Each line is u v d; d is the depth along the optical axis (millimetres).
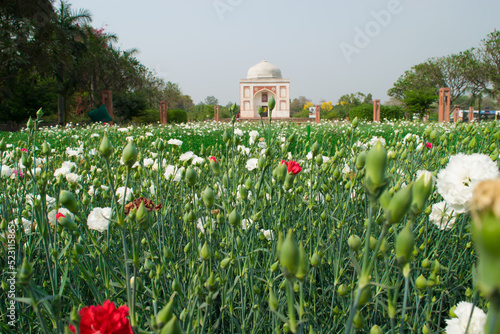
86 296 1895
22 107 24062
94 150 4141
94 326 901
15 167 2998
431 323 1680
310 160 2857
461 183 1363
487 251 310
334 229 2074
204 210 2232
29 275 902
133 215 1143
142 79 34500
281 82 51000
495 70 33156
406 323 1693
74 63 27047
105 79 33156
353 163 2721
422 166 3076
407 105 31453
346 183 2410
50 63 23734
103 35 32094
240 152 3336
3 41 19828
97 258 1825
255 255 1943
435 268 1391
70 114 34500
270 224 2275
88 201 2195
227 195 2064
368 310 1626
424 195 834
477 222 325
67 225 1438
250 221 2006
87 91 32250
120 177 2814
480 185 326
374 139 3365
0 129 24359
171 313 809
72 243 1770
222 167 3133
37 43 22375
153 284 1445
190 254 1747
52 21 23516
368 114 26312
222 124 19391
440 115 21703
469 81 35375
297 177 2842
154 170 3059
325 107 42625
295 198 2654
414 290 1640
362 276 792
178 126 17141
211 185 2990
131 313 1030
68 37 25312
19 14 21406
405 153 2738
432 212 1833
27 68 23078
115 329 906
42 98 24547
